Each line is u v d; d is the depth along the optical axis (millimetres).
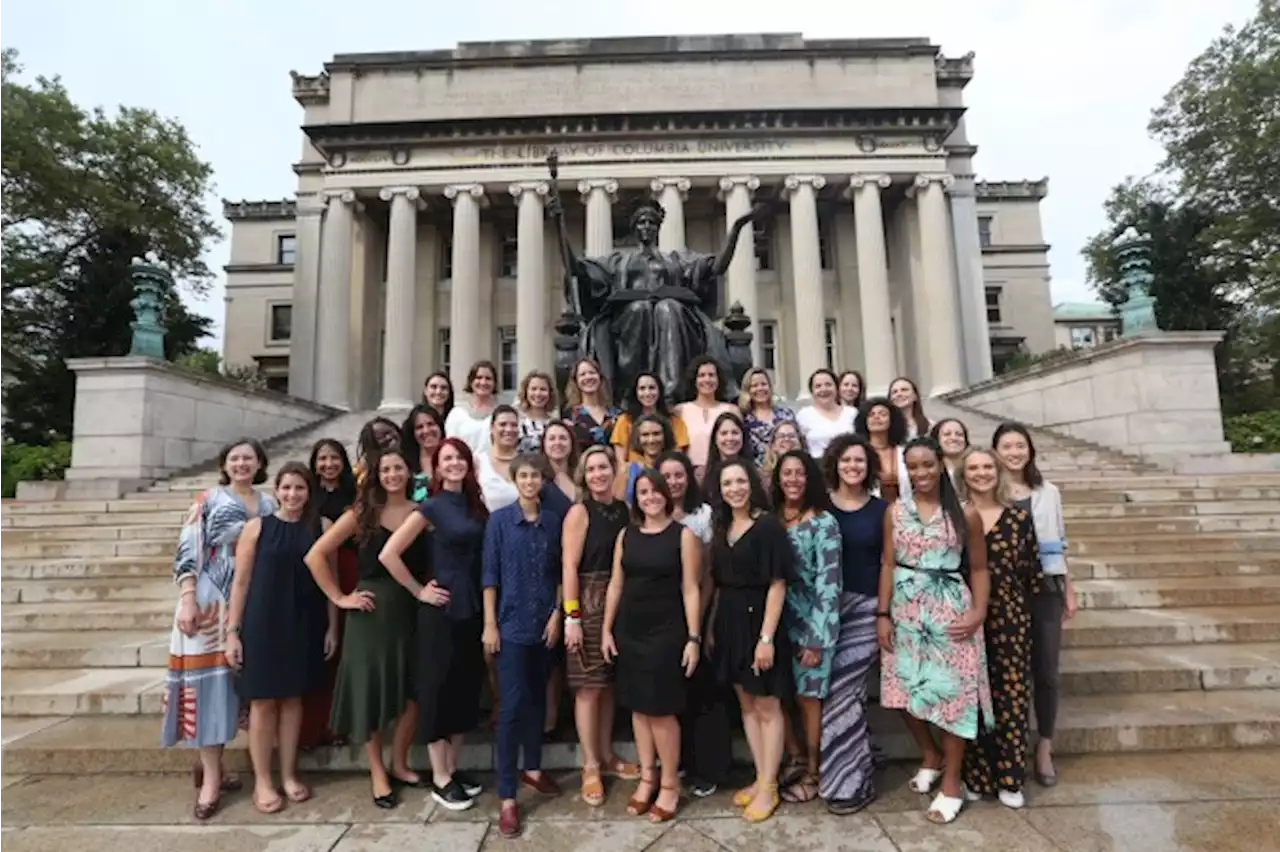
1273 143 26938
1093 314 58188
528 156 30062
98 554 9766
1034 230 44219
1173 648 6480
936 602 4105
